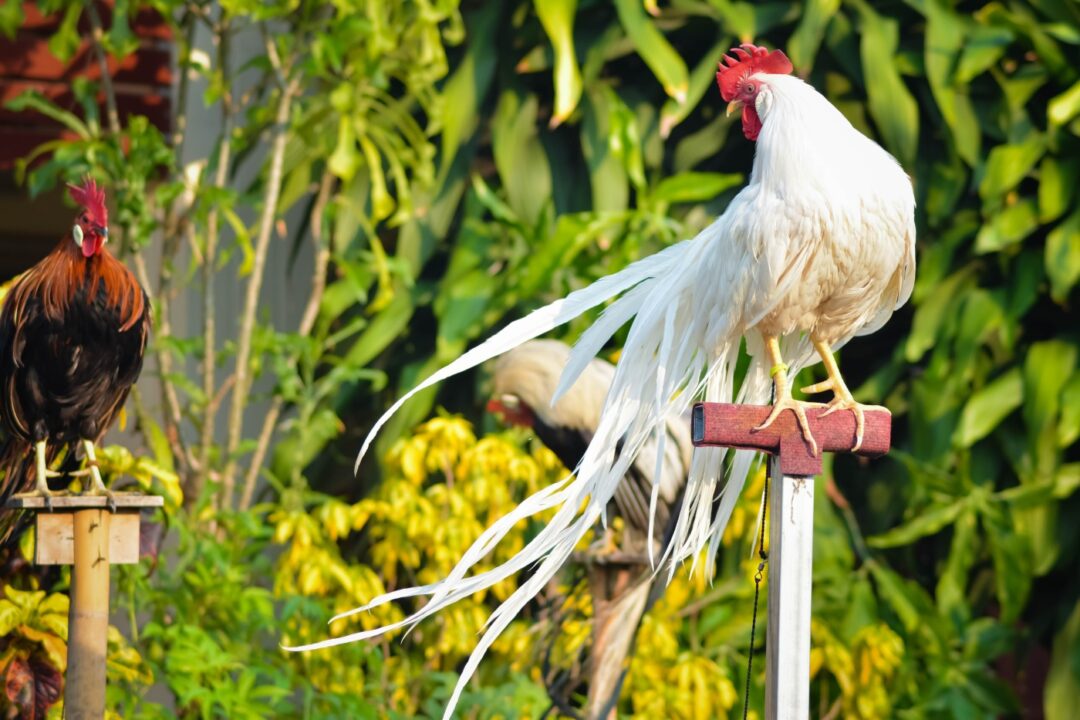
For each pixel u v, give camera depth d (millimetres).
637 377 4227
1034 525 8867
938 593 8750
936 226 9289
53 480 5965
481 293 8852
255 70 9422
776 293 3900
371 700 7496
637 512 6254
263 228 8398
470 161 9500
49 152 8719
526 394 6441
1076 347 8961
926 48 9172
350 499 9344
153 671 6797
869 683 7926
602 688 6398
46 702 5840
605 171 9031
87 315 5184
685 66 9656
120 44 8172
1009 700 8516
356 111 8531
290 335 8422
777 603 3992
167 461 8070
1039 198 8938
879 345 9719
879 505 9180
